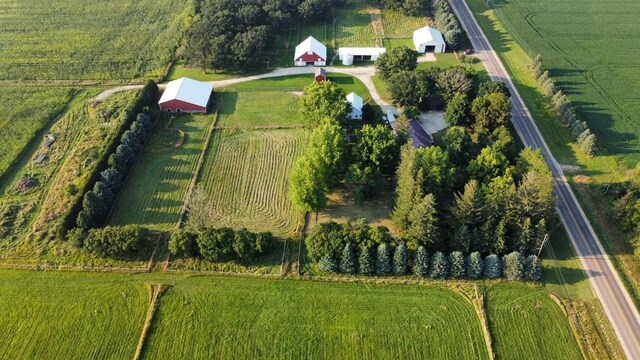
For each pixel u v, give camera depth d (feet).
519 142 335.26
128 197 290.76
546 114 362.74
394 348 213.87
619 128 344.49
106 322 222.89
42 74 404.36
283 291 237.66
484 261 242.78
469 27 488.44
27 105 365.81
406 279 242.99
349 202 288.71
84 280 241.76
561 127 349.82
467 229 243.40
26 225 270.67
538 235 242.37
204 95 372.17
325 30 485.15
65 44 448.24
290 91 392.88
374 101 380.99
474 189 240.32
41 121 348.79
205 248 246.47
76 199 269.64
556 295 235.61
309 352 212.23
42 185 296.30
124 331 219.20
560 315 226.99
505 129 313.94
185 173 309.63
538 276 240.32
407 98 353.92
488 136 319.27
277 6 463.01
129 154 310.24
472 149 313.12
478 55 441.27
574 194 292.81
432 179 266.36
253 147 332.19
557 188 297.74
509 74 411.34
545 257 254.27
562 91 385.91
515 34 471.21
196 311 227.81
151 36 463.01
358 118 356.79
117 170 298.35
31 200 286.05
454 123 340.18
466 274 242.99
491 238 244.22
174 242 248.32
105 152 304.91
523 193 244.22
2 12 504.02
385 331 220.43
